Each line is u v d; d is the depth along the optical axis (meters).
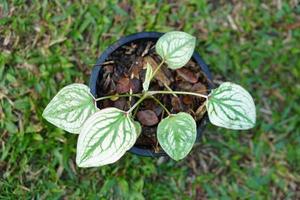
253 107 0.61
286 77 0.81
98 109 0.62
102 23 0.78
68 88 0.62
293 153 0.80
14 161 0.74
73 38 0.77
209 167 0.78
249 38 0.81
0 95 0.75
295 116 0.80
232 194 0.78
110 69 0.68
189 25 0.80
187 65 0.69
